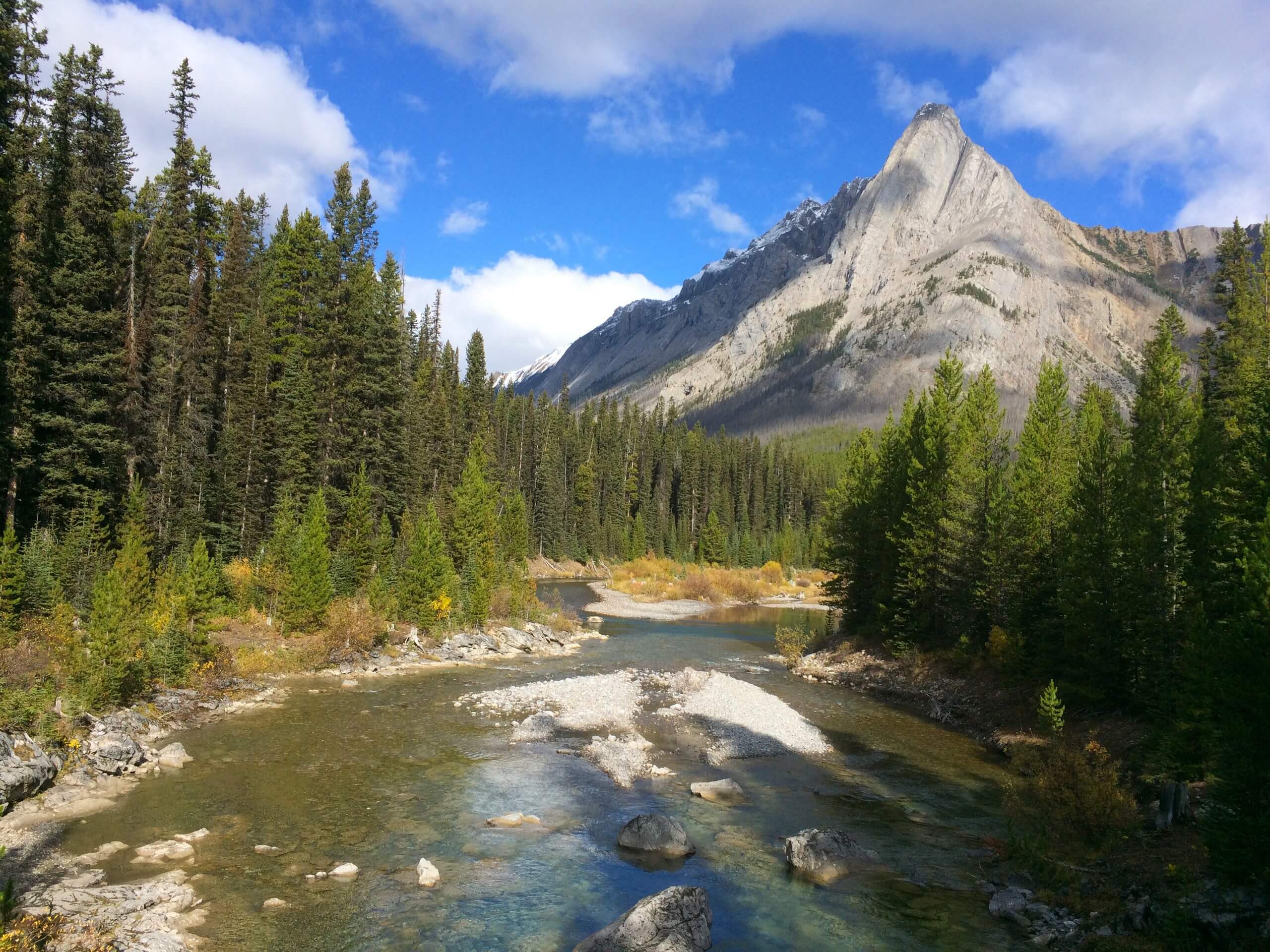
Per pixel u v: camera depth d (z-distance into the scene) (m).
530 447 119.56
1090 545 30.48
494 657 45.06
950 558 42.28
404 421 63.84
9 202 33.28
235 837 18.19
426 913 15.12
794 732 31.31
